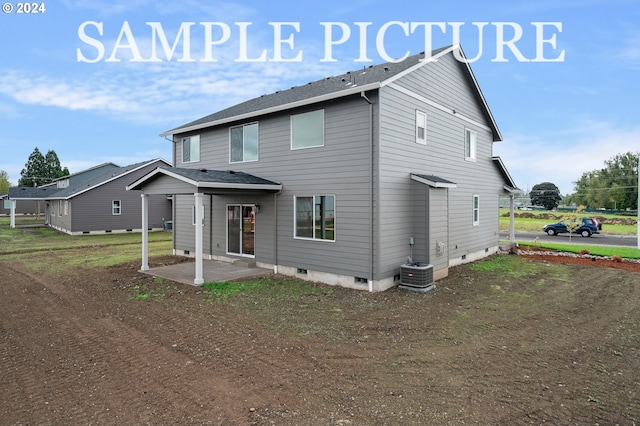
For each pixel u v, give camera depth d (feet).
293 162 37.65
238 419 12.52
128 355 18.38
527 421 12.49
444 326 22.94
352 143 32.96
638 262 47.16
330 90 34.99
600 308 27.22
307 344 19.80
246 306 27.25
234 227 45.06
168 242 74.02
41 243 71.46
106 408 13.33
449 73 42.96
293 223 37.70
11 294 31.73
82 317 24.89
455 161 44.32
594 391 14.73
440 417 12.66
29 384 15.37
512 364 17.34
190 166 50.47
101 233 93.30
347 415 12.76
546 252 55.62
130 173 97.96
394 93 33.30
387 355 18.38
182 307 27.04
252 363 17.33
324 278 35.17
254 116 40.73
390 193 32.81
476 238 49.52
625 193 171.42
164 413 12.94
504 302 28.71
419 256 35.32
